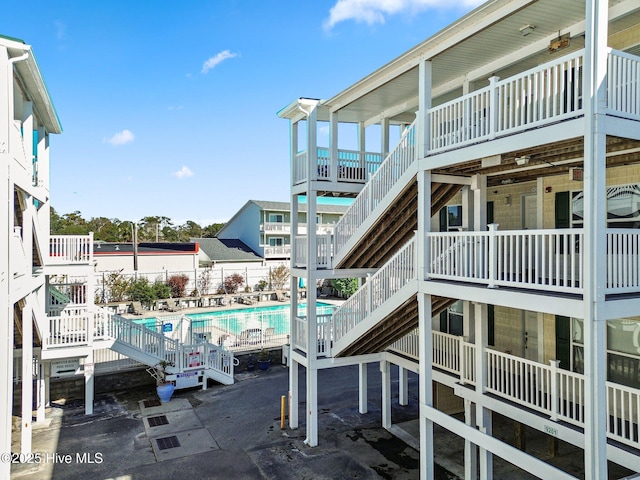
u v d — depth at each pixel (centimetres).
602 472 530
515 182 1052
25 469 999
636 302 568
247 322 2267
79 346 1330
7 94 818
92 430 1216
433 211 991
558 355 946
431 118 820
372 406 1408
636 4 638
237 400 1456
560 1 639
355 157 1202
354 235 1024
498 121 691
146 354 1484
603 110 541
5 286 821
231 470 998
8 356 830
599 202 539
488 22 679
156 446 1118
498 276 702
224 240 4466
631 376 793
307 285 1133
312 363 1128
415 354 1131
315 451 1096
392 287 917
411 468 1014
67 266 1347
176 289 3164
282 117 1270
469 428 710
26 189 1000
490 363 973
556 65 596
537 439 1127
